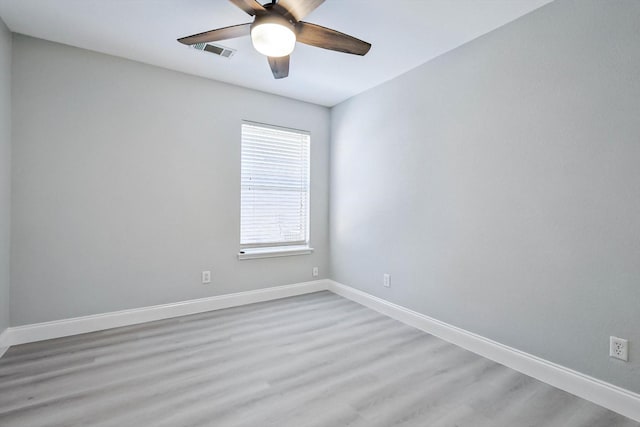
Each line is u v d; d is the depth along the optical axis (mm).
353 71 2967
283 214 3740
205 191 3170
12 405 1695
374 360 2244
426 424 1590
